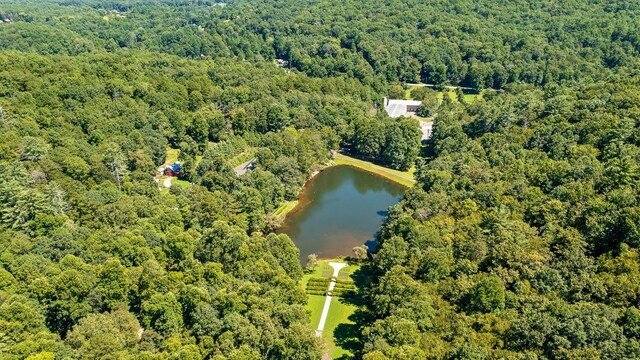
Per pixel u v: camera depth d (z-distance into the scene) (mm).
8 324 84875
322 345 95000
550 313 86375
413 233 118875
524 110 179875
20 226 119000
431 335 89062
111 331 88688
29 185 130625
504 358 77250
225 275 110188
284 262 121438
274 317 96062
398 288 98875
